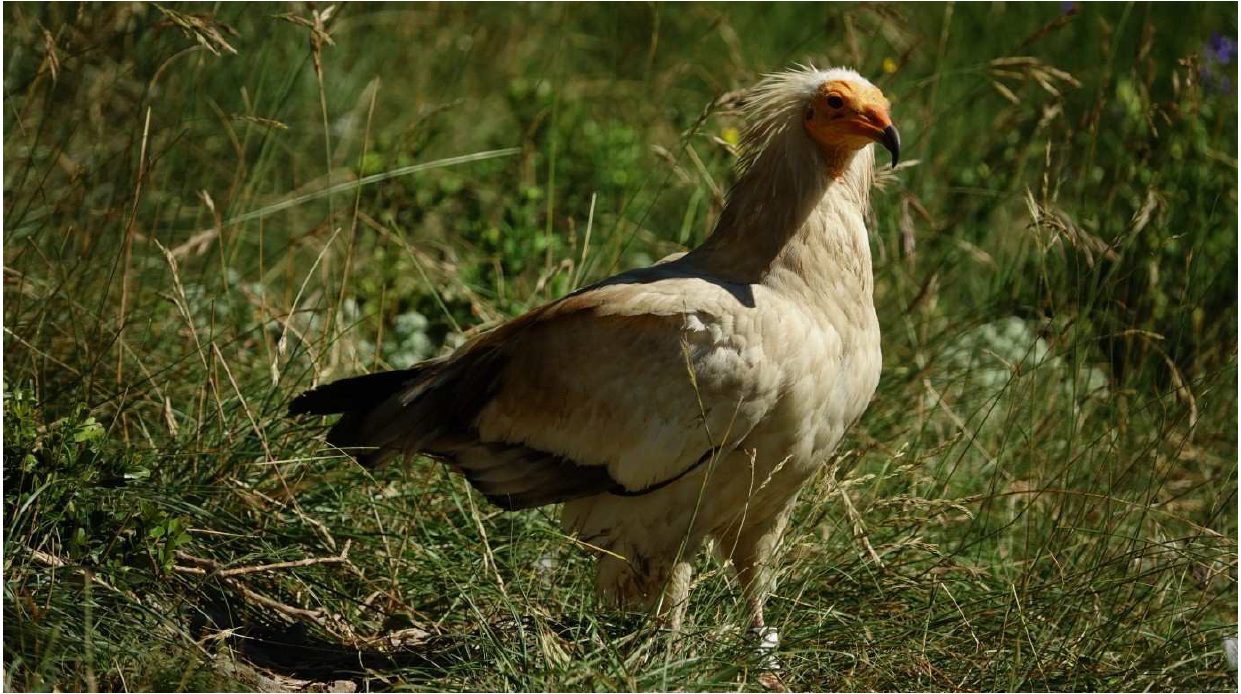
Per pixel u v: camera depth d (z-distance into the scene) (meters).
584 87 22.62
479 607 11.80
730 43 21.80
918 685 10.81
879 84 18.52
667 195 19.72
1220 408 15.91
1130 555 11.77
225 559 11.74
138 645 10.04
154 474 11.75
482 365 11.37
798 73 11.45
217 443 12.45
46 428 11.11
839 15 17.27
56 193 16.00
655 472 10.68
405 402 11.53
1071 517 12.96
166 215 16.66
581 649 10.41
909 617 11.63
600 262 17.00
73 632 9.88
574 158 19.95
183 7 17.61
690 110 22.56
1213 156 17.38
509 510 11.48
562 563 12.43
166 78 18.22
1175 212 17.88
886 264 16.84
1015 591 11.45
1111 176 19.19
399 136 18.70
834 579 11.97
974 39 24.17
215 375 12.68
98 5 17.14
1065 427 14.68
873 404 14.71
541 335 11.08
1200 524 13.88
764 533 11.66
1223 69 20.31
